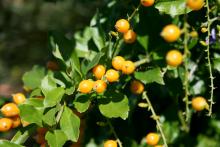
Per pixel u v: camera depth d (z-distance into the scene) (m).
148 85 0.51
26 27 0.96
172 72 0.48
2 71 1.09
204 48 0.48
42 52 0.97
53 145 0.42
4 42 0.85
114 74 0.43
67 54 0.47
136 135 0.55
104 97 0.44
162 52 0.47
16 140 0.44
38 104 0.44
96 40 0.48
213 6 0.46
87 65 0.46
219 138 0.57
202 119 0.56
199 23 0.48
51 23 1.00
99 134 0.56
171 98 0.53
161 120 0.53
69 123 0.43
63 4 0.91
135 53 0.49
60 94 0.44
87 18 0.78
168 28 0.39
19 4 1.03
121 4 0.51
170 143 0.53
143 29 0.48
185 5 0.43
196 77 0.49
